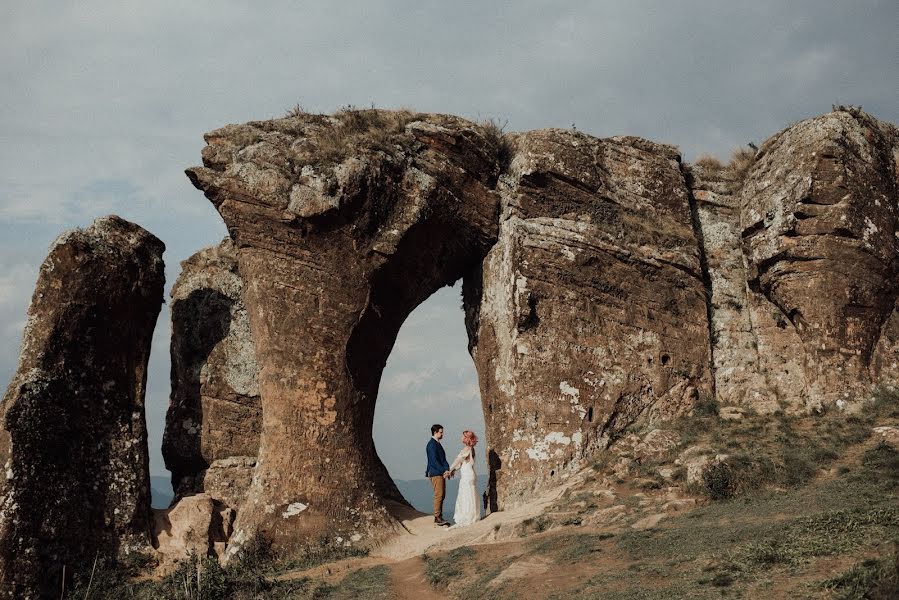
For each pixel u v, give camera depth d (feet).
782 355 71.82
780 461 57.26
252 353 72.28
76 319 59.26
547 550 48.19
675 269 73.10
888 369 69.46
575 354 66.74
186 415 70.79
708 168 82.28
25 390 56.24
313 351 61.82
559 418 64.95
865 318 69.67
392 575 50.85
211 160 65.10
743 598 34.91
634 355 68.90
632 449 64.44
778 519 46.14
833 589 33.65
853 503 46.88
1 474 54.60
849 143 71.72
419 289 69.15
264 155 63.93
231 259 74.90
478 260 71.82
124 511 58.65
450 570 48.55
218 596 50.11
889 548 36.22
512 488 63.67
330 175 63.41
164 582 53.57
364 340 63.98
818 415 66.85
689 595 36.22
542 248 67.97
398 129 68.74
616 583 40.32
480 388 69.00
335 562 56.13
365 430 63.62
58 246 59.72
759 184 75.92
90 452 58.70
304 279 62.69
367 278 64.03
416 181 66.39
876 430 61.21
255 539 57.93
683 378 70.18
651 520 51.39
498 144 74.69
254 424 70.95
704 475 55.67
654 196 76.69
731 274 76.69
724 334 74.23
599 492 58.34
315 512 59.26
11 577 53.01
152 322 63.52
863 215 70.49
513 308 66.59
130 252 61.98
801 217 70.85
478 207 69.97
